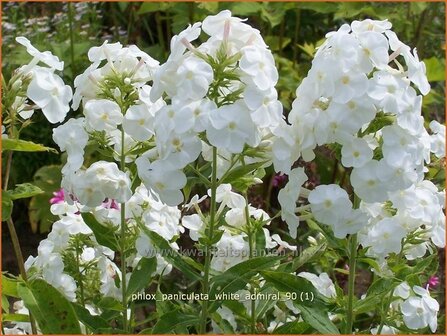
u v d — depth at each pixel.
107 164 0.54
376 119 0.48
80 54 1.19
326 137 0.47
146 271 0.58
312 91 0.48
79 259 0.67
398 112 0.46
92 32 1.39
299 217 0.51
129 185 0.54
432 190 0.59
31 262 0.68
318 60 0.48
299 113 0.49
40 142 1.23
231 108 0.46
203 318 0.54
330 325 0.53
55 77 0.54
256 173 0.60
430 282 0.79
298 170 0.50
